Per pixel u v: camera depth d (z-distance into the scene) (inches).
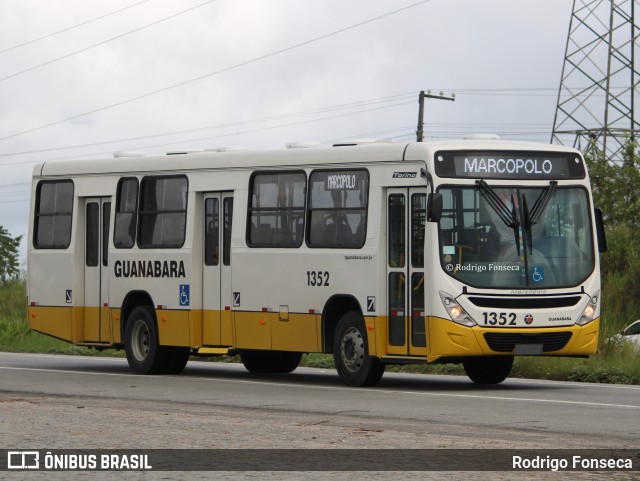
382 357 987.9
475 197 973.2
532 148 999.6
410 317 976.3
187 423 724.7
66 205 1273.4
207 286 1136.8
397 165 987.9
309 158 1052.5
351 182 1019.9
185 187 1155.9
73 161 1273.4
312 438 652.7
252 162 1099.3
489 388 1005.2
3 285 2541.8
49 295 1284.4
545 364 1154.0
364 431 683.4
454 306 954.1
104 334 1232.2
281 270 1066.7
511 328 966.4
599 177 2180.1
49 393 956.0
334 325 1036.5
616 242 1909.4
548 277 984.3
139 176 1201.4
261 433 674.2
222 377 1149.7
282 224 1070.4
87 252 1253.7
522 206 984.3
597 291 1003.3
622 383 1085.1
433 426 717.3
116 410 804.6
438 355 954.1
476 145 983.6
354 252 1009.5
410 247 978.1
